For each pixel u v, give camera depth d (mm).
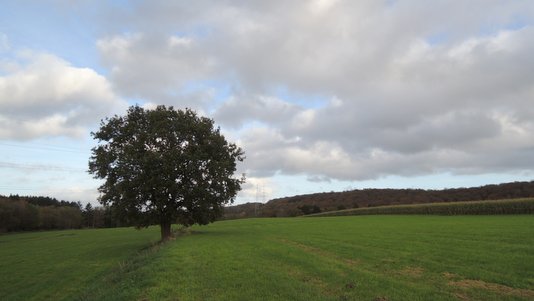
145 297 14266
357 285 16109
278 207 191625
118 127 53875
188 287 15672
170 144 53875
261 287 15500
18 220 132000
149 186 50375
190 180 53750
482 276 18156
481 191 139375
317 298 13711
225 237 47125
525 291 15508
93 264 35625
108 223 176125
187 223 55219
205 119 56312
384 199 166875
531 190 125938
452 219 71812
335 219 93875
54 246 64062
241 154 58156
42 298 22766
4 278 32250
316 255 26484
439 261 23078
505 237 35312
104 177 52781
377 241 36281
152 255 27484
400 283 16562
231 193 55594
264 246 33625
